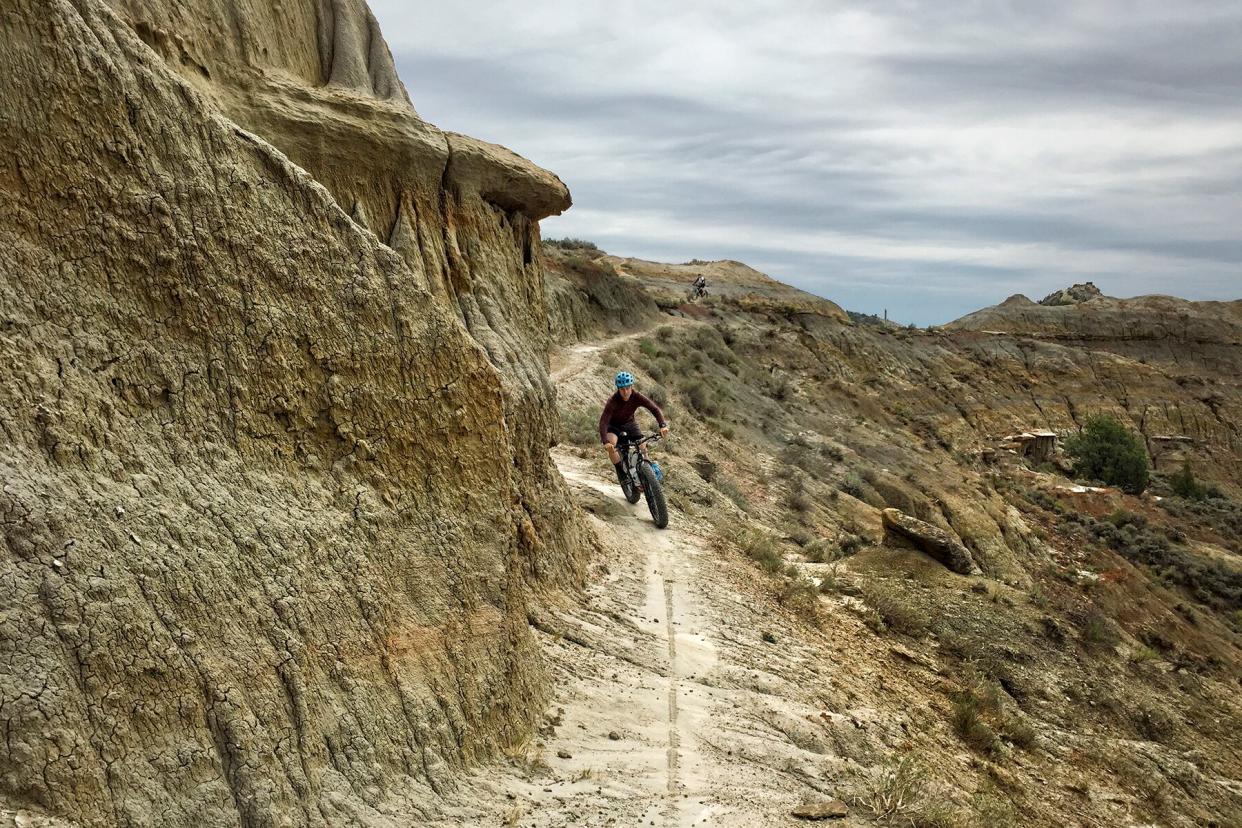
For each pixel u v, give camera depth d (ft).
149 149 14.70
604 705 22.22
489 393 19.47
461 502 18.62
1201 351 322.96
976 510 120.06
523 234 37.40
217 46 23.94
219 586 13.61
